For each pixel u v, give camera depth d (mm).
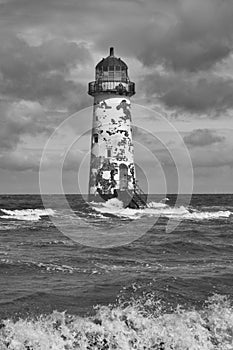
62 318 11688
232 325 12109
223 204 66125
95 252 21859
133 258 20938
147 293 14320
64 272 17094
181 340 11180
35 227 30391
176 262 20344
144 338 11164
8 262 18266
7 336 10586
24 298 13266
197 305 13383
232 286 15656
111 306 12875
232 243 26984
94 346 10719
